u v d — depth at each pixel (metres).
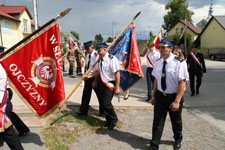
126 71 5.04
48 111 3.35
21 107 4.93
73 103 5.42
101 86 3.87
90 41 4.64
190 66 6.42
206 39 32.53
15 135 2.77
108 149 3.21
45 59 3.26
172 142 3.45
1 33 21.33
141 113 4.86
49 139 3.50
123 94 6.65
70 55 10.63
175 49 5.16
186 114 4.83
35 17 12.99
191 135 3.72
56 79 3.34
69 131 3.82
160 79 3.00
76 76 10.95
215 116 4.69
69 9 3.02
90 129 3.93
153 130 3.12
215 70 14.18
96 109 5.13
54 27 3.25
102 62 3.77
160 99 3.05
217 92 7.06
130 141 3.48
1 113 2.60
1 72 2.60
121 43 4.78
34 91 3.25
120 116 4.64
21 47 3.12
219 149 3.23
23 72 3.16
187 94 6.81
